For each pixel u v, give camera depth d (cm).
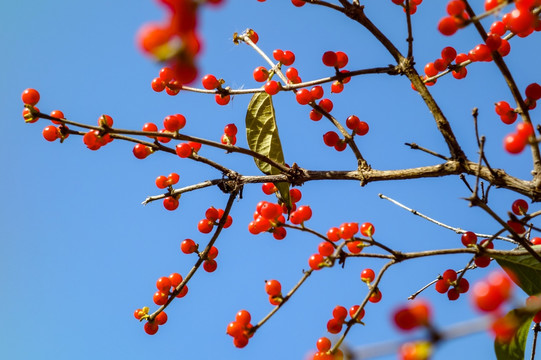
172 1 162
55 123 420
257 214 383
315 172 399
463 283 384
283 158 440
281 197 419
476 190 294
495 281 215
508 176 336
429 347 213
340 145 416
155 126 416
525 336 302
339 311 350
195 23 164
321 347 328
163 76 404
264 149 441
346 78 421
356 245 334
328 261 312
